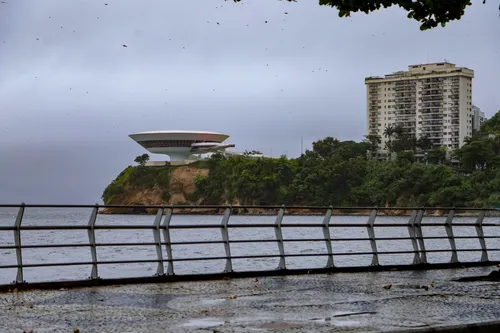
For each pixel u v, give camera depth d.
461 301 15.88
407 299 16.14
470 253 50.06
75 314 13.72
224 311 14.23
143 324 12.71
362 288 18.12
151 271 41.31
